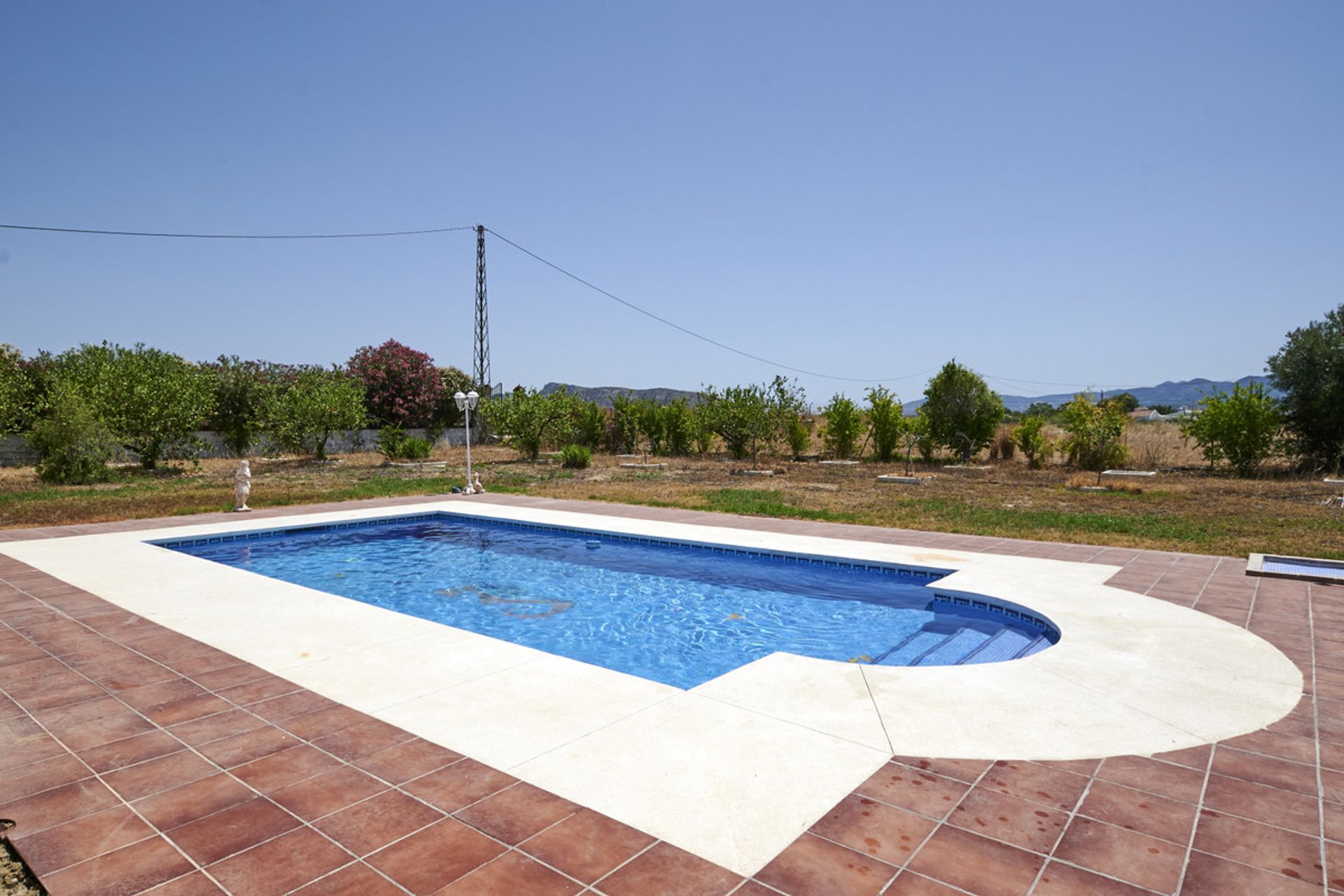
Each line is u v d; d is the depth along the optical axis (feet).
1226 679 14.11
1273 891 7.66
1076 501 45.34
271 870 7.98
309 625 18.12
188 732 11.76
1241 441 60.29
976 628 20.97
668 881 7.78
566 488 53.98
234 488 52.65
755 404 70.13
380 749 11.09
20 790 9.87
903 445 82.69
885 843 8.53
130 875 7.91
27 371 70.69
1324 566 24.53
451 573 28.66
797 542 30.19
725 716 12.35
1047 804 9.45
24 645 16.43
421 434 99.35
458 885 7.70
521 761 10.66
